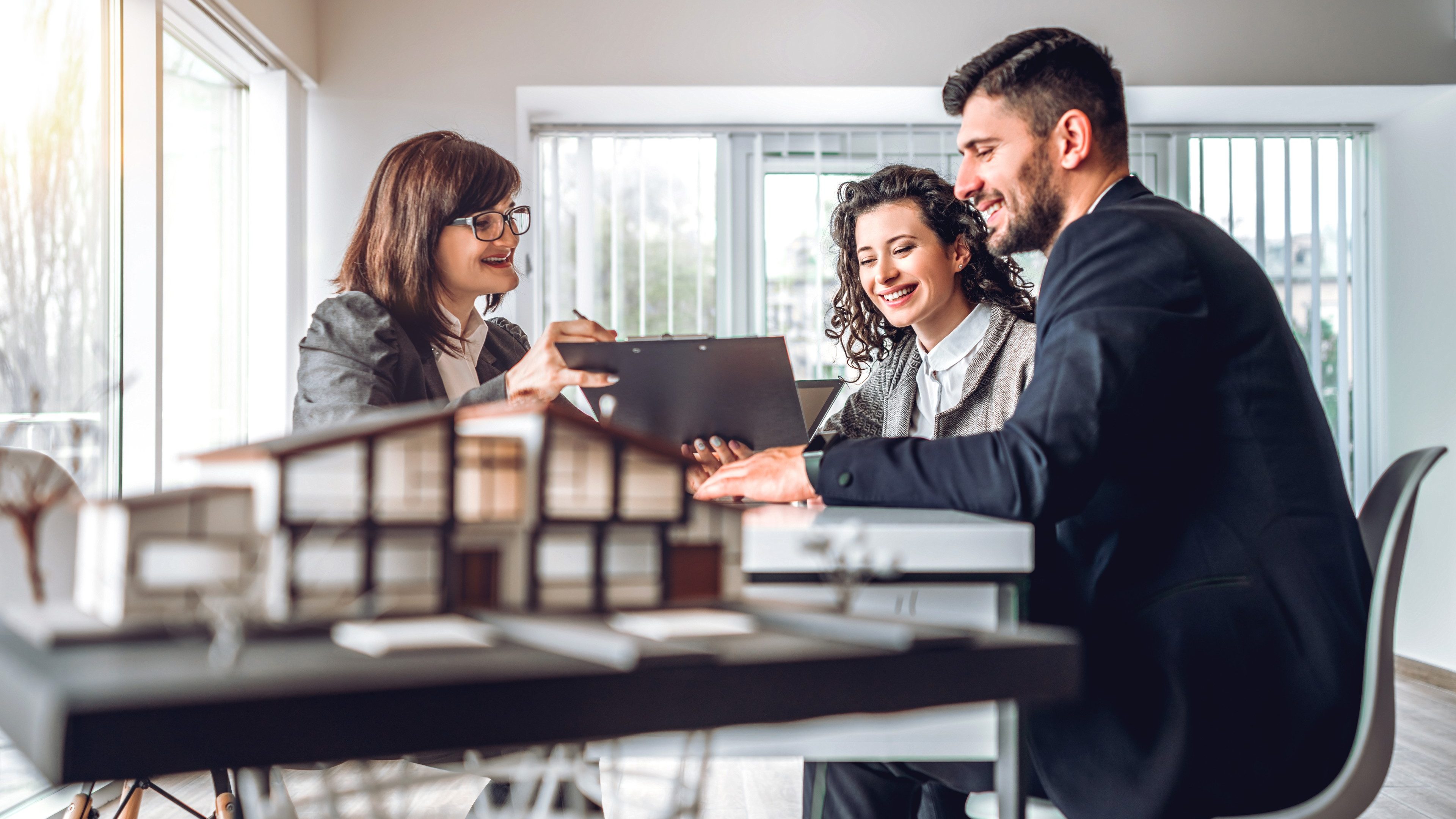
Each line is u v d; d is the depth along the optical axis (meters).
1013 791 0.81
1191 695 0.97
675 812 0.73
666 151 3.63
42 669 0.50
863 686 0.59
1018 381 1.77
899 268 1.85
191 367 2.75
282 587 0.58
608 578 0.66
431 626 0.59
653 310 3.61
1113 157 1.26
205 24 2.67
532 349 1.58
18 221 2.01
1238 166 3.73
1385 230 3.71
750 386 1.50
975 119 1.28
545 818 0.75
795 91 3.29
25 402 2.02
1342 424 3.73
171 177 2.66
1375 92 3.38
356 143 3.21
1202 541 1.02
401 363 1.76
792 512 1.04
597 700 0.52
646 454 0.68
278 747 0.47
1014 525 0.90
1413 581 3.55
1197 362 1.04
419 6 3.23
